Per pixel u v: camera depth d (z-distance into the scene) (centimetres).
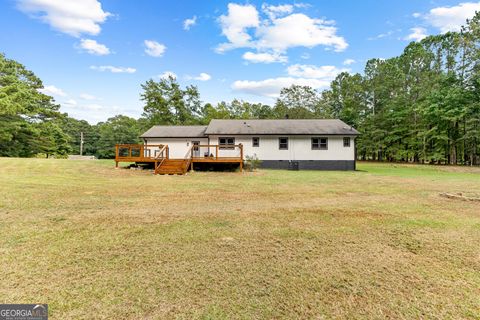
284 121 2080
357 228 452
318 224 475
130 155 1697
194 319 202
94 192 757
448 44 2481
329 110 3812
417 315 213
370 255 337
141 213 536
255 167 1677
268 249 352
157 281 262
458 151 2420
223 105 4206
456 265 310
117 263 302
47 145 2855
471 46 2119
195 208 589
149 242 371
